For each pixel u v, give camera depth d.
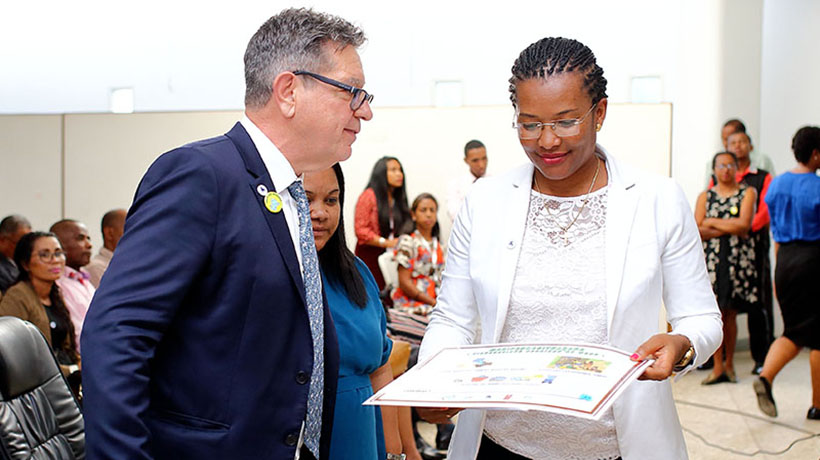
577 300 1.50
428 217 4.59
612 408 1.47
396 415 2.17
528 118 1.44
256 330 1.23
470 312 1.65
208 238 1.19
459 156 5.25
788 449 3.84
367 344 1.80
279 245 1.25
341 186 1.82
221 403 1.22
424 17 6.67
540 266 1.54
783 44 6.88
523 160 5.24
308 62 1.27
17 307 3.49
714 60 6.16
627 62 6.51
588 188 1.55
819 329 4.26
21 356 1.97
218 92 7.11
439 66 6.69
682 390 5.03
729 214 5.05
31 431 1.94
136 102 7.22
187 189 1.19
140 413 1.10
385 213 4.91
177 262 1.16
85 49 7.25
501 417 1.56
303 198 1.38
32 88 7.33
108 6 7.18
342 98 1.29
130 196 5.32
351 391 1.76
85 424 1.10
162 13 7.11
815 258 4.22
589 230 1.53
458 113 5.24
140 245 1.16
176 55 7.13
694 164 6.24
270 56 1.29
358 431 1.76
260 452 1.24
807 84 6.64
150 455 1.10
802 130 4.34
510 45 6.61
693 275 1.51
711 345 1.45
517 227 1.55
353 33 1.33
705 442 3.96
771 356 4.39
